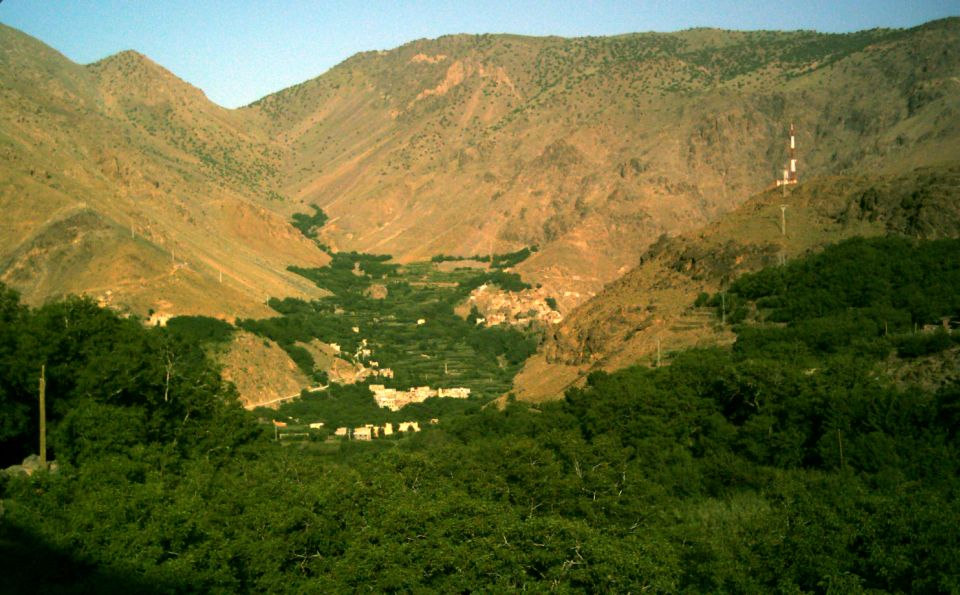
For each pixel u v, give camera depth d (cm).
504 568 4559
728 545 5009
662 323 10725
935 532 4562
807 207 12219
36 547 4381
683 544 5022
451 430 9706
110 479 4925
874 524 4738
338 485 5216
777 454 6938
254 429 6950
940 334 7844
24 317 6906
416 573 4566
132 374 6412
